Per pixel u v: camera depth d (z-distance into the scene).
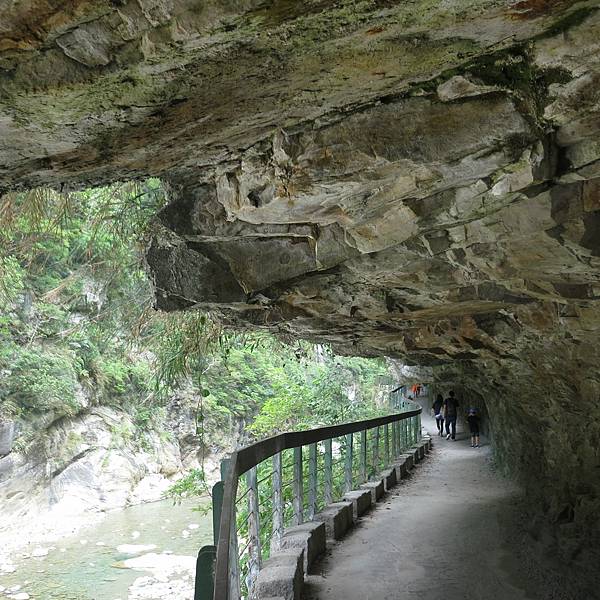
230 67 2.52
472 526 7.91
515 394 9.38
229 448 22.92
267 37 2.33
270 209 3.95
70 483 19.38
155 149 3.38
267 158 3.68
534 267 4.45
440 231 4.24
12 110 2.60
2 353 18.73
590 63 2.79
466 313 6.73
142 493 20.67
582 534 7.00
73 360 20.73
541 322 6.02
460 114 3.17
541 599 5.45
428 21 2.42
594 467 7.50
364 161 3.37
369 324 7.19
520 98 3.04
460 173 3.40
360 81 2.94
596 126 3.11
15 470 18.48
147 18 2.17
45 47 2.29
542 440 9.56
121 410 22.25
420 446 16.19
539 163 3.27
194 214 4.70
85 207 9.38
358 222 4.05
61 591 12.77
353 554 6.58
